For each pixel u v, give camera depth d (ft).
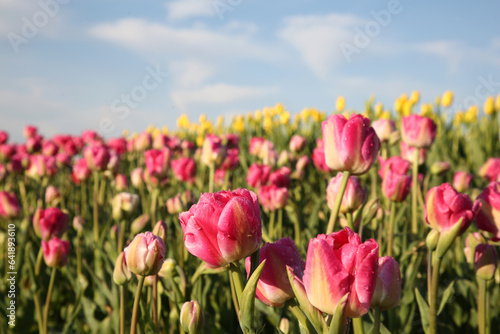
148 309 2.56
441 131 9.09
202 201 1.53
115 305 2.98
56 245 3.07
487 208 2.18
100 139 8.90
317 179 7.65
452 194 1.94
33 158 6.55
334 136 1.96
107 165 4.61
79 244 3.96
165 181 4.46
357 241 1.44
